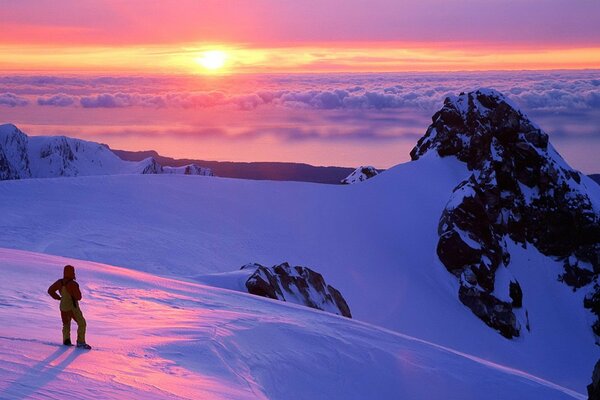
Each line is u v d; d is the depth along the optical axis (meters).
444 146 118.31
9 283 26.02
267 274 52.12
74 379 12.81
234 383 17.72
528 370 77.25
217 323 25.56
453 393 27.39
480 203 93.44
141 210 96.12
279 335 26.97
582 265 96.75
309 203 112.44
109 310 24.95
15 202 88.25
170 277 47.66
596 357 84.00
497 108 110.88
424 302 84.50
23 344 15.14
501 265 89.31
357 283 87.50
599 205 102.12
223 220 100.38
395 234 102.12
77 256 70.25
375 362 27.84
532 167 102.50
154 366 16.42
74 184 101.69
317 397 22.58
